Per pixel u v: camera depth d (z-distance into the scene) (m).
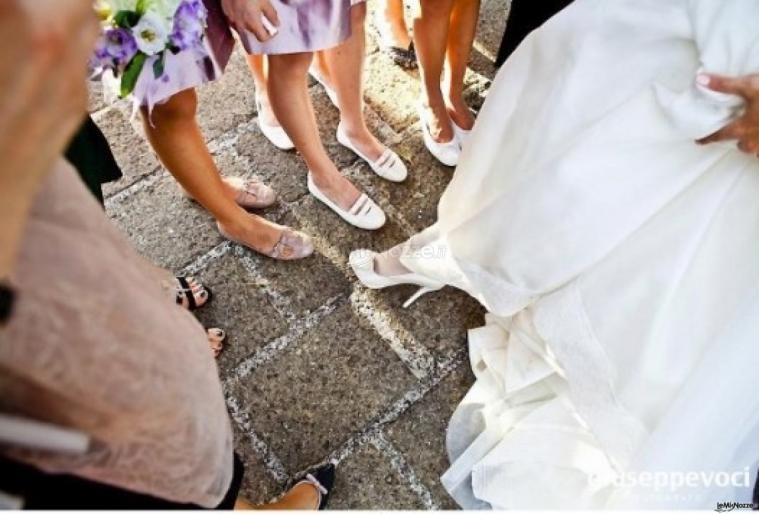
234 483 1.28
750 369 1.24
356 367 1.86
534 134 1.52
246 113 2.33
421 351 1.88
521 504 1.58
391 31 2.39
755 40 1.17
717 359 1.26
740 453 1.41
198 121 2.31
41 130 0.56
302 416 1.79
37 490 0.84
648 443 1.37
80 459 0.83
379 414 1.79
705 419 1.30
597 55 1.41
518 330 1.72
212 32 1.49
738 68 1.19
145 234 2.08
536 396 1.72
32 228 0.65
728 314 1.35
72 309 0.67
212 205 1.83
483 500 1.63
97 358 0.71
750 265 1.31
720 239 1.36
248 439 1.76
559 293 1.57
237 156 2.24
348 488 1.69
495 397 1.74
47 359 0.67
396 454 1.73
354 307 1.95
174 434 0.90
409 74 2.43
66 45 0.55
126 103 2.32
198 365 0.92
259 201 2.10
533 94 1.55
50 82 0.55
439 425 1.77
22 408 0.73
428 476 1.70
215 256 2.04
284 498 1.60
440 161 2.22
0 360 0.65
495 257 1.64
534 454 1.62
